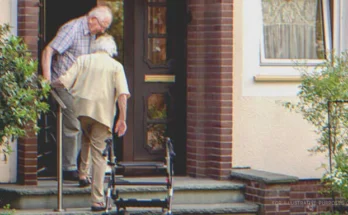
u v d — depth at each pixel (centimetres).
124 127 1978
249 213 2095
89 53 2081
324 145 2145
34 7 2084
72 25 2069
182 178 2256
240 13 2292
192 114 2277
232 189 2150
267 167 2305
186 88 2314
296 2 2395
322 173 2338
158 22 2316
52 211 1972
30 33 2083
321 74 2191
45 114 2198
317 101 2139
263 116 2302
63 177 2167
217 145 2231
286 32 2375
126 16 2294
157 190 2097
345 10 2388
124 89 1972
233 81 2278
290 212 2233
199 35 2259
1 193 2036
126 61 2297
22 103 1784
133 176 2284
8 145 1880
